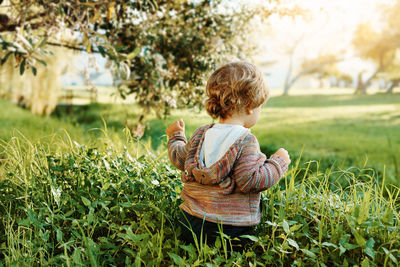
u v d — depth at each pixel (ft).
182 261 5.37
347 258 5.75
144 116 15.35
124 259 6.16
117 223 7.14
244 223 5.92
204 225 5.96
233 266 5.71
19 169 7.98
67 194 7.05
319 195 7.51
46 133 16.11
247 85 6.11
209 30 13.78
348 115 58.23
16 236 6.00
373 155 23.16
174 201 7.43
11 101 37.52
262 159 5.97
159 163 9.05
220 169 5.77
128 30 13.05
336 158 21.11
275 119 51.80
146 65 13.46
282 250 5.75
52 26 10.59
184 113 15.15
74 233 6.04
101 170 7.87
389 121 49.42
